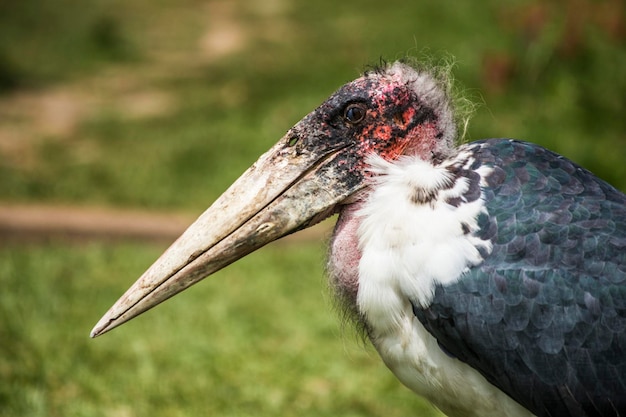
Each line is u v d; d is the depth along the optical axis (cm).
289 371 1015
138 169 1727
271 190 580
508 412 535
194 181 1683
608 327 500
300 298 1208
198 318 1134
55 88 2217
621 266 505
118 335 1078
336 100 577
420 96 577
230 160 1750
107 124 1977
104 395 945
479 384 534
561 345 503
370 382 989
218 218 583
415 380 558
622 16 1733
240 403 943
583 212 519
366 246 551
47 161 1778
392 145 575
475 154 553
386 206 545
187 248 582
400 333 545
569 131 1599
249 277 1277
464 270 516
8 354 1015
